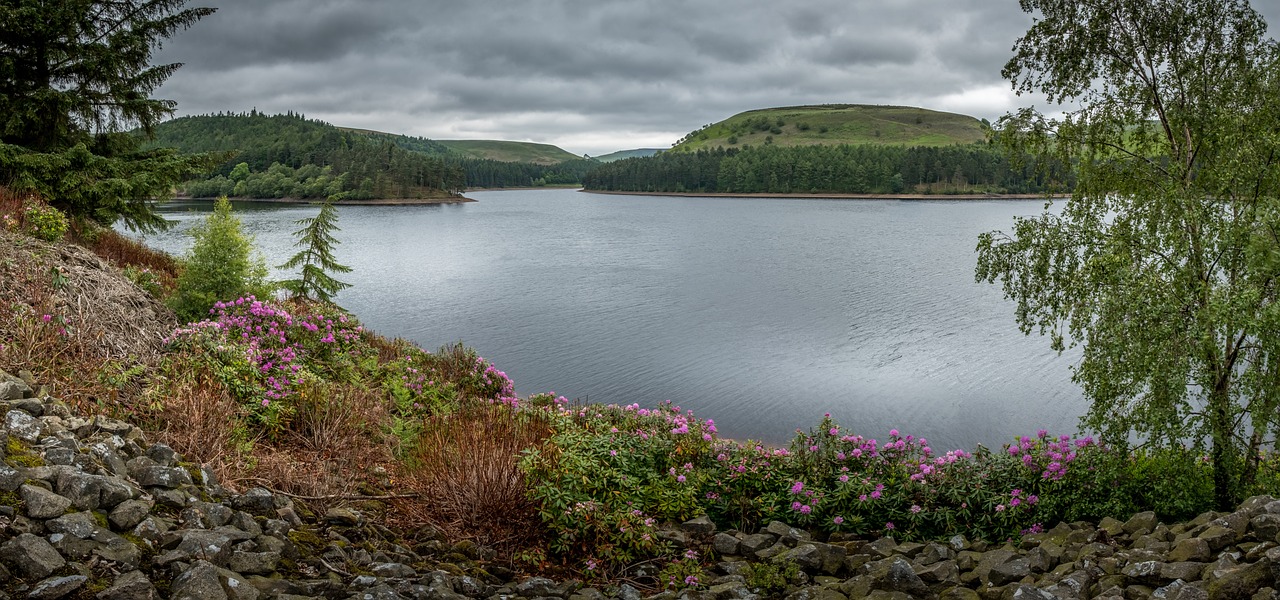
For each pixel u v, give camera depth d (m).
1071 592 4.93
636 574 5.70
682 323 28.91
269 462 6.19
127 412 5.95
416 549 5.44
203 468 5.23
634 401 18.73
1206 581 4.61
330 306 14.66
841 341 25.64
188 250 10.71
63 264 8.07
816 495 7.23
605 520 5.89
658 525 6.69
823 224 90.69
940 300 34.19
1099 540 5.88
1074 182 9.52
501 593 4.89
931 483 7.56
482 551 5.57
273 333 9.62
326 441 6.97
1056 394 19.31
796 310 31.81
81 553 3.64
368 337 13.45
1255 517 5.11
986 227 82.69
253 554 4.24
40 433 4.66
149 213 16.33
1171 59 8.59
